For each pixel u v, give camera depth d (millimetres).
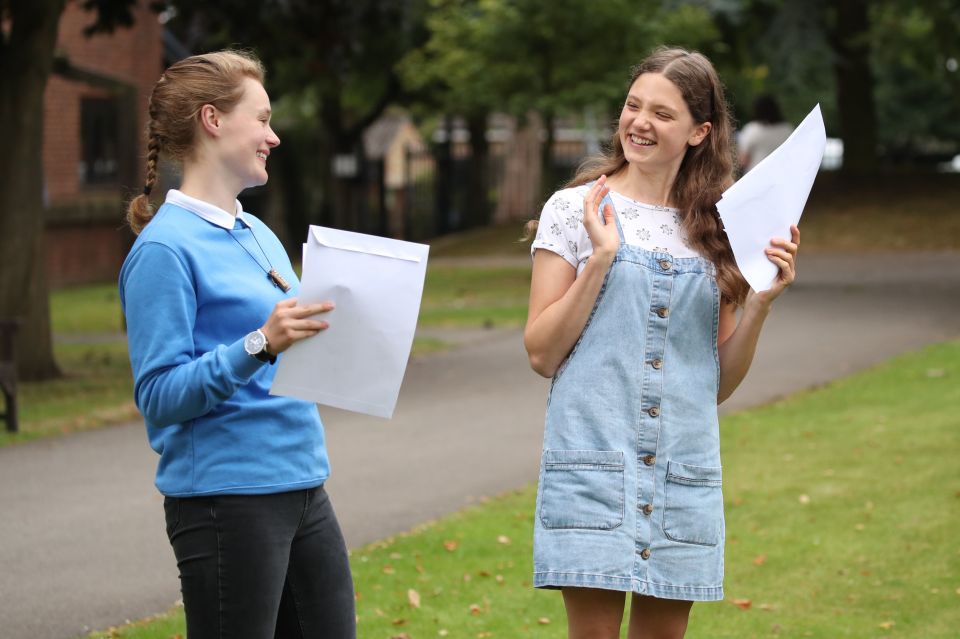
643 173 3902
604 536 3707
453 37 25109
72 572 6613
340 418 10953
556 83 23828
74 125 26969
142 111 28359
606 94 22797
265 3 15891
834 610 5996
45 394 12531
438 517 7715
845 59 30266
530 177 39000
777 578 6480
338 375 3387
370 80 33969
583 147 42250
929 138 54281
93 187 27703
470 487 8438
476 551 6953
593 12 22547
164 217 3484
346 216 38688
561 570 3721
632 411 3756
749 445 9383
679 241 3867
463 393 11984
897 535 7105
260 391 3527
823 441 9406
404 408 11289
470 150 38000
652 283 3781
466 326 16938
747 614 5977
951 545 6891
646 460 3760
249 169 3582
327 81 32531
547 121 24797
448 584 6395
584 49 23328
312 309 3342
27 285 13430
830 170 33156
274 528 3516
